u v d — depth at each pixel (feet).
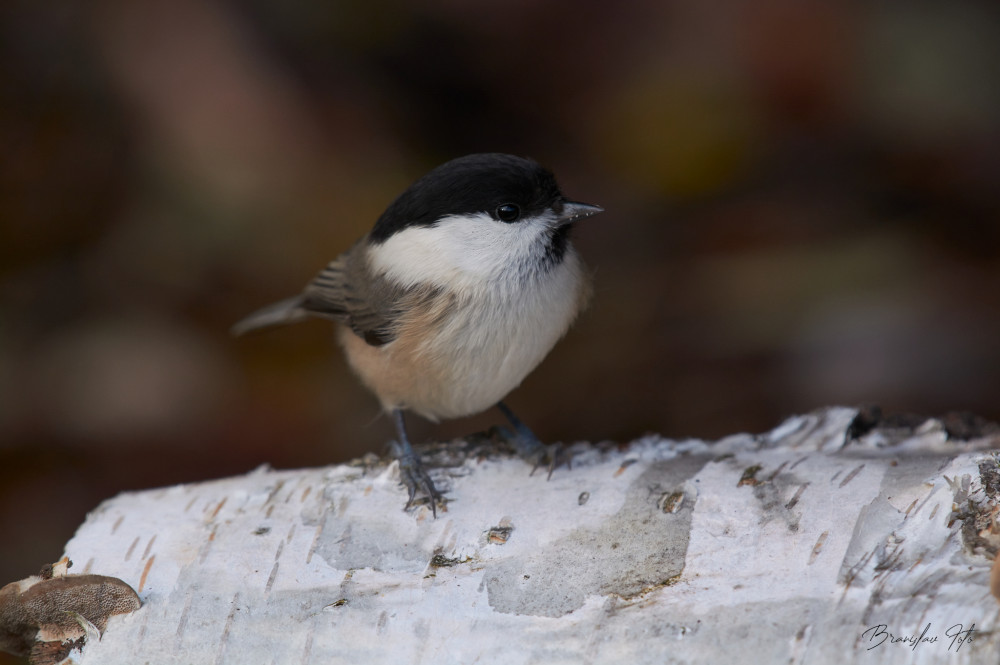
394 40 26.07
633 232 25.89
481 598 11.05
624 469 13.44
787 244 24.48
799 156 25.90
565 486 13.29
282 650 10.62
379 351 15.75
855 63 24.73
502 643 10.37
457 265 14.40
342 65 24.88
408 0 25.58
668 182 26.03
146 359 22.12
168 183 22.44
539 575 11.29
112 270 23.02
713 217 25.79
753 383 22.26
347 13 24.76
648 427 22.15
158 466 21.50
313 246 22.70
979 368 20.83
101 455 21.43
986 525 10.28
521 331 14.82
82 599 11.09
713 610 10.09
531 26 26.58
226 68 22.11
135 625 10.98
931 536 10.39
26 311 22.76
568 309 15.35
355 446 22.21
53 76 23.29
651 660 9.75
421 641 10.52
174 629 10.91
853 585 9.87
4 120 23.41
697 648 9.68
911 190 24.75
